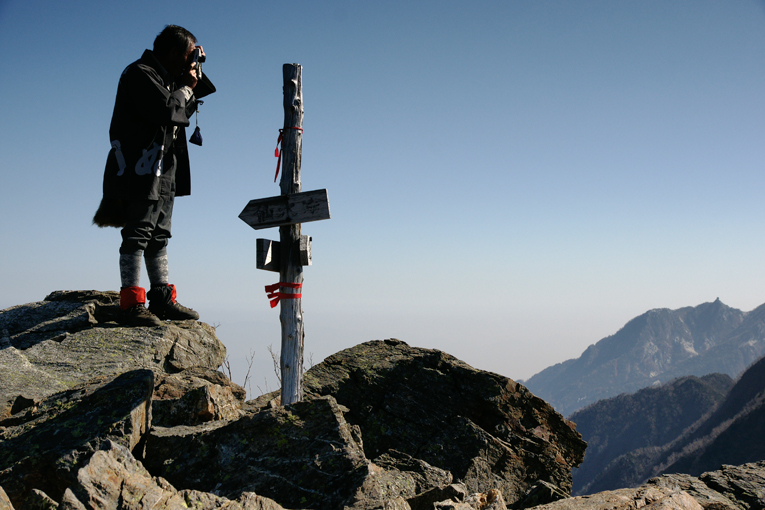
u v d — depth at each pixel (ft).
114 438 7.64
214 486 7.53
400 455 9.16
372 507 7.06
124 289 11.29
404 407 12.05
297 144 10.59
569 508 8.32
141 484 6.71
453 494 7.91
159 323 11.57
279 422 8.04
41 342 10.74
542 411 12.23
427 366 13.01
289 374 10.41
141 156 10.71
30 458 7.33
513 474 11.27
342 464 7.65
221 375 10.92
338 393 12.40
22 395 9.04
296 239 10.46
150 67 10.54
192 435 7.98
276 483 7.52
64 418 7.98
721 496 9.10
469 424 11.60
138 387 8.30
